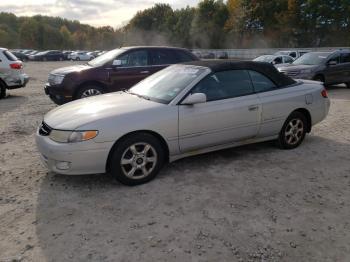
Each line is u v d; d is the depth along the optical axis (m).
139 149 4.15
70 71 8.43
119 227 3.28
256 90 5.02
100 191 4.05
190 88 4.48
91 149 3.87
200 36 65.75
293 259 2.80
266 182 4.25
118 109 4.21
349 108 9.15
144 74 8.89
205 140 4.57
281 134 5.36
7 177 4.50
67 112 4.34
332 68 13.12
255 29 55.28
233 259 2.80
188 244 3.00
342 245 2.99
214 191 4.01
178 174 4.50
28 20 107.94
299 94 5.37
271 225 3.29
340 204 3.71
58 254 2.88
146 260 2.79
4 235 3.18
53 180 4.38
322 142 5.92
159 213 3.53
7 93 13.12
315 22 48.16
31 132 6.82
